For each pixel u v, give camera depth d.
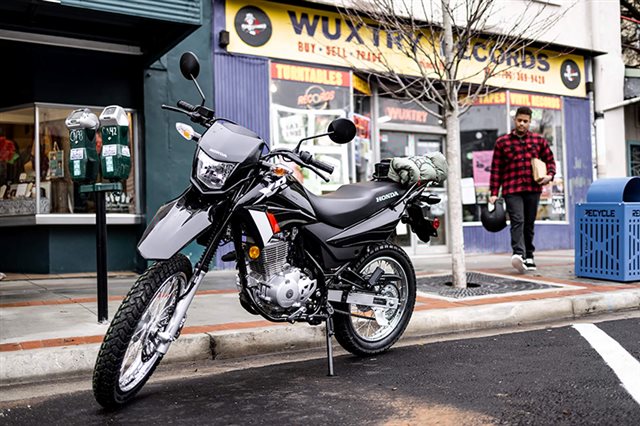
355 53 10.31
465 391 3.66
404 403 3.46
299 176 9.78
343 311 4.39
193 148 9.02
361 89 10.59
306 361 4.57
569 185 12.82
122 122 5.05
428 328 5.49
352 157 10.38
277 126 9.60
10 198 8.70
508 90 12.03
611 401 3.39
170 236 3.37
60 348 4.23
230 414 3.34
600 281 7.51
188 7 7.39
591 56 13.12
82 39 8.12
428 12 9.91
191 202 3.58
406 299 4.85
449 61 7.11
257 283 3.81
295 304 3.92
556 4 12.29
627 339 4.95
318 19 9.95
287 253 3.97
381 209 4.56
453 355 4.60
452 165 7.11
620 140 13.52
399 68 10.66
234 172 3.56
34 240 8.59
